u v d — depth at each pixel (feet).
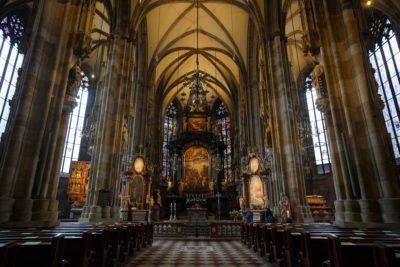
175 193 112.88
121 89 54.08
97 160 46.85
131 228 27.45
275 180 53.16
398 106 59.41
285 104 52.31
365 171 25.58
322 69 33.40
